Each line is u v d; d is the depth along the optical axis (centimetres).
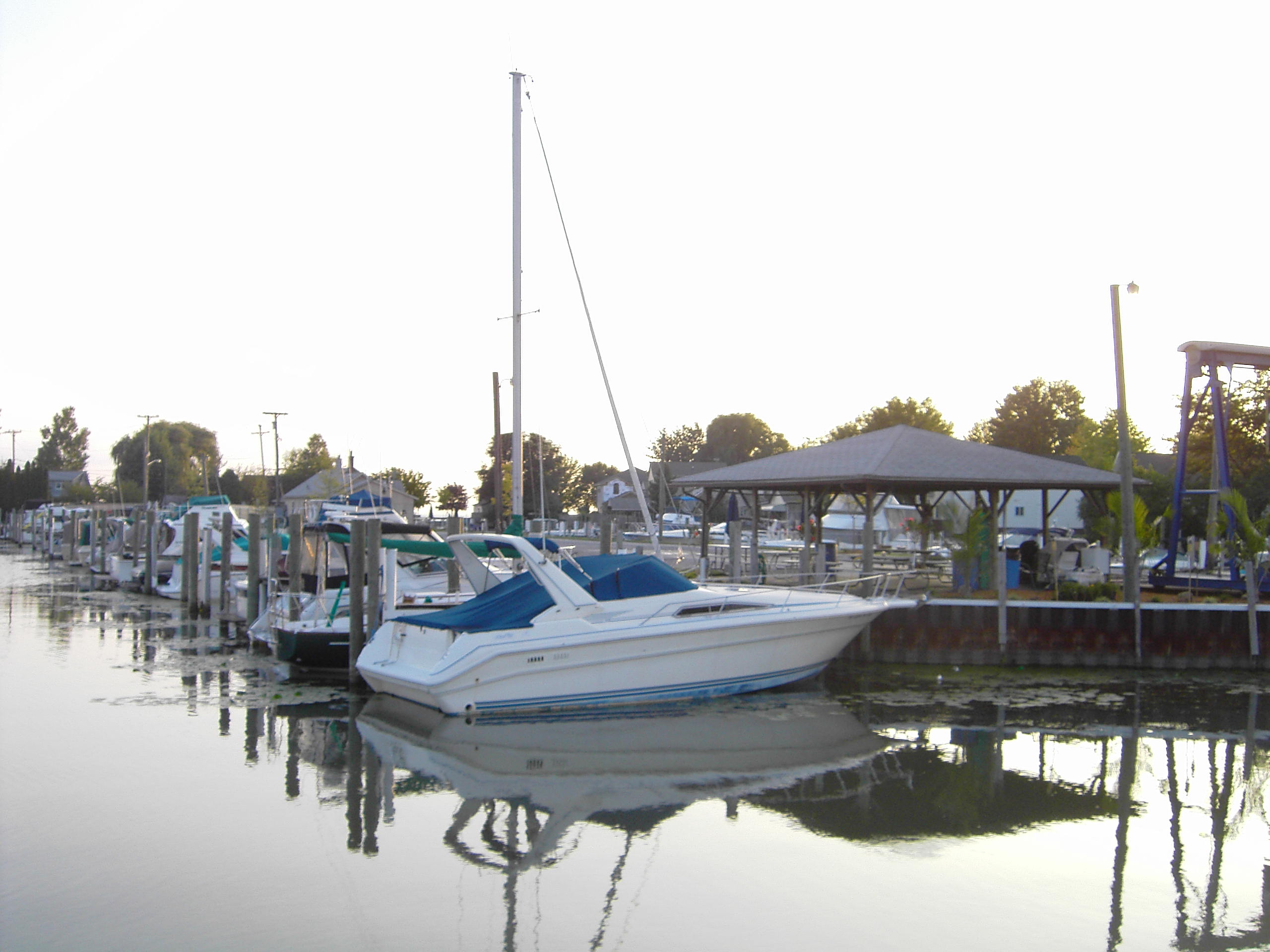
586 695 1307
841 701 1423
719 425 8900
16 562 4806
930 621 1684
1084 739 1231
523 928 699
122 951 655
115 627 2194
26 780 1023
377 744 1181
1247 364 2005
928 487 2008
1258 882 796
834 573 2000
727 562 2534
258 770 1075
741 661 1398
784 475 2058
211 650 1861
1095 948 681
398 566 1888
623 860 827
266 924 698
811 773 1080
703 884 778
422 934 688
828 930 700
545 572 1303
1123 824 925
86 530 4612
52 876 778
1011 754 1160
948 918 723
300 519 1697
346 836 875
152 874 786
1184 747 1198
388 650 1390
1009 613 1673
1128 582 1705
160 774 1052
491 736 1215
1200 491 1980
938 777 1065
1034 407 5941
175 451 9062
